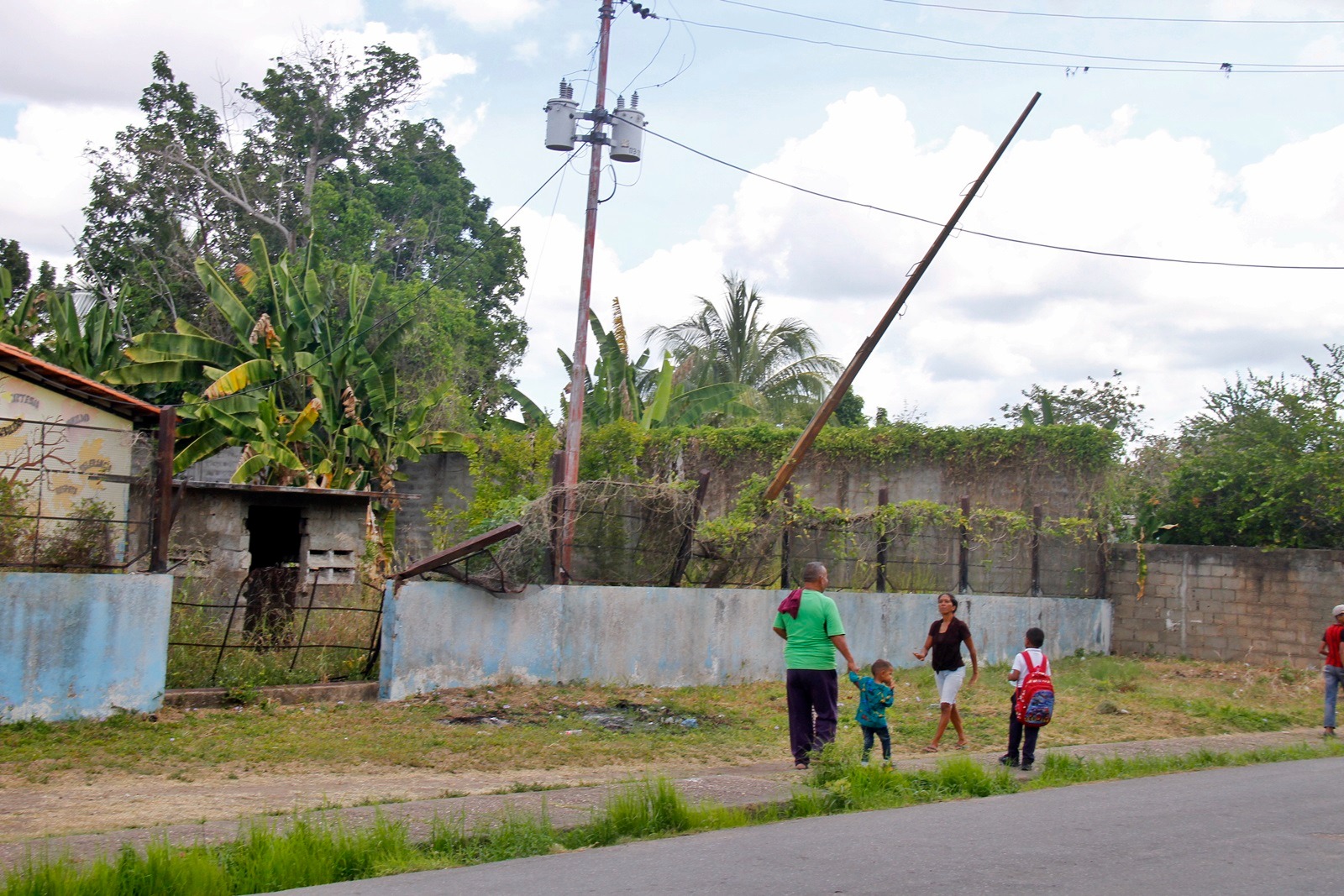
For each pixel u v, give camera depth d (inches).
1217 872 218.5
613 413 968.3
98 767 343.3
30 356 545.0
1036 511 815.7
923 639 717.9
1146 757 410.9
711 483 977.5
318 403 926.4
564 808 283.4
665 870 221.5
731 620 621.3
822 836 258.4
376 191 1572.3
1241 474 826.8
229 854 225.3
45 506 551.5
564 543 549.3
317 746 386.3
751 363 1299.2
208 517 705.0
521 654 526.6
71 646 399.9
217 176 1478.8
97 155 1437.0
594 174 691.4
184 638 495.5
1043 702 378.3
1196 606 815.7
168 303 1365.7
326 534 754.8
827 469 951.6
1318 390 815.7
